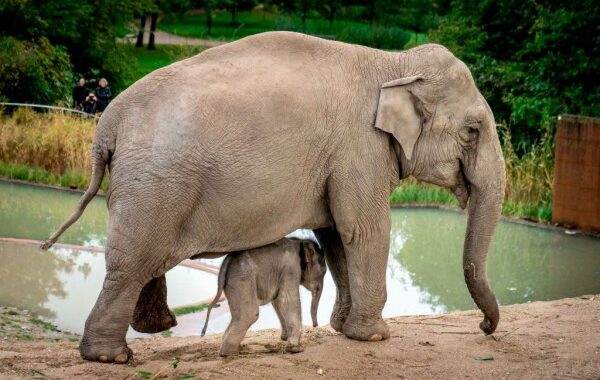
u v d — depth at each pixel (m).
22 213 16.91
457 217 19.02
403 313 12.10
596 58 23.31
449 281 13.94
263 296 7.92
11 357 7.94
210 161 7.45
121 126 7.48
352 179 8.04
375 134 8.08
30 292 11.73
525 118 24.11
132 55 40.41
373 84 8.15
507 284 13.92
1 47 28.45
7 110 26.70
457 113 8.23
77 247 14.29
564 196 18.39
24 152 20.84
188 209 7.48
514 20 28.28
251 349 8.26
